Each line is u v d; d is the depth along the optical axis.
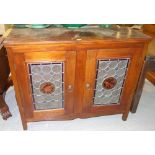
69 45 1.05
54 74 1.16
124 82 1.30
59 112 1.33
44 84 1.19
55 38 1.06
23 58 1.06
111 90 1.32
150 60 1.36
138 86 1.45
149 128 1.45
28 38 1.04
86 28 1.27
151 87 1.99
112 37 1.10
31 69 1.11
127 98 1.38
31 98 1.23
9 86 1.79
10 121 1.48
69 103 1.30
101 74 1.23
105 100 1.37
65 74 1.16
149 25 1.86
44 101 1.27
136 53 1.18
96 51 1.11
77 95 1.27
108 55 1.14
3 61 1.52
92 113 1.39
